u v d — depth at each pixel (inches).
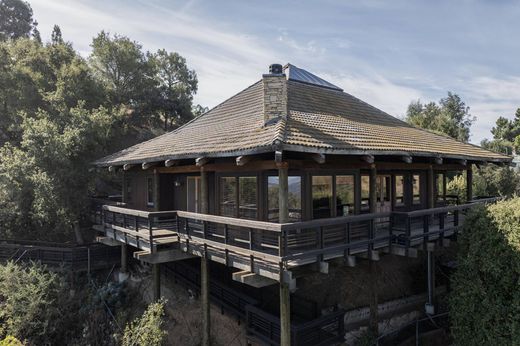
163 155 428.8
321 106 491.2
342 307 416.8
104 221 564.4
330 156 383.2
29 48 882.1
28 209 627.5
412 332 428.5
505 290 308.8
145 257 371.2
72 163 633.6
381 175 469.4
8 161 627.2
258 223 284.8
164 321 458.9
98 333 480.4
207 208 431.5
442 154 446.0
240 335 388.8
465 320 331.9
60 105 723.4
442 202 586.9
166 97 1339.8
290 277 263.1
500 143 1820.9
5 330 461.4
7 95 789.9
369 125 493.4
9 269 496.4
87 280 585.0
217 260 342.0
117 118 853.8
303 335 315.6
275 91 375.6
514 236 301.6
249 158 327.0
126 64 1165.7
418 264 521.3
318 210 376.8
